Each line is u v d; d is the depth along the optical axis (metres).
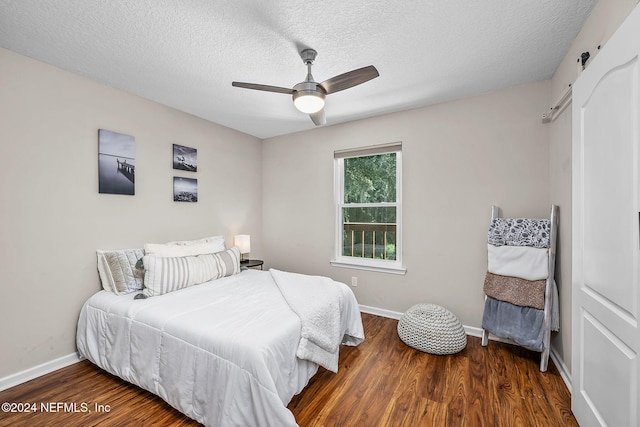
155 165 2.73
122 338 1.84
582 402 1.45
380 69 2.13
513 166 2.43
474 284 2.62
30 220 1.94
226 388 1.38
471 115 2.60
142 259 2.21
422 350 2.30
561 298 2.04
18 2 1.43
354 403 1.69
